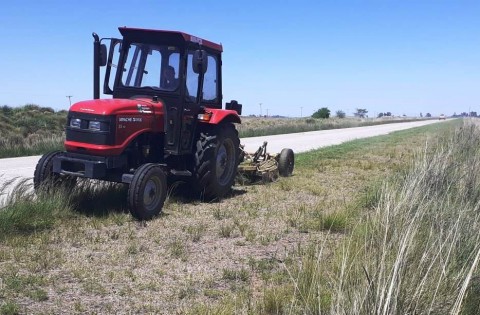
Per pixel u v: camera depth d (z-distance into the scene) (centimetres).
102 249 591
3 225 624
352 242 557
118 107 748
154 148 848
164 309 432
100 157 736
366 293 344
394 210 586
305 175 1238
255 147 2086
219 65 967
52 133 2944
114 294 462
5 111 3170
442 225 540
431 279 400
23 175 1119
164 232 677
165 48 844
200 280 504
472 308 395
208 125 909
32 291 457
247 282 501
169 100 831
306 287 448
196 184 878
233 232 690
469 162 945
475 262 355
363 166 1414
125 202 808
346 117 9756
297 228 718
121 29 852
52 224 676
